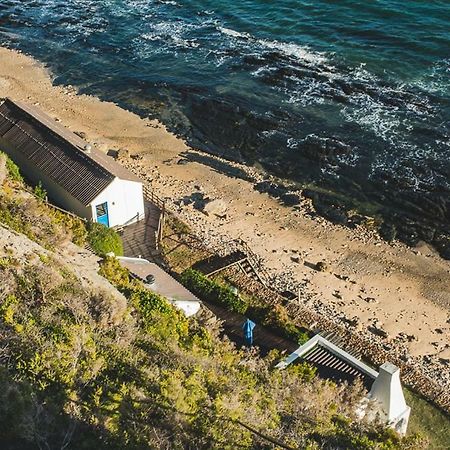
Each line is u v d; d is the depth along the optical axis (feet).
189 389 74.49
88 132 202.69
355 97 217.36
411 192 181.06
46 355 72.59
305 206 175.94
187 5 280.72
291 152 196.34
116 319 89.66
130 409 70.44
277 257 156.66
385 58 235.61
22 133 156.35
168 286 123.85
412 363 131.03
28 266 94.22
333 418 83.51
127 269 122.83
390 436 83.71
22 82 231.09
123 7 283.38
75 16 277.44
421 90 219.00
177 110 216.33
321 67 233.55
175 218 162.09
